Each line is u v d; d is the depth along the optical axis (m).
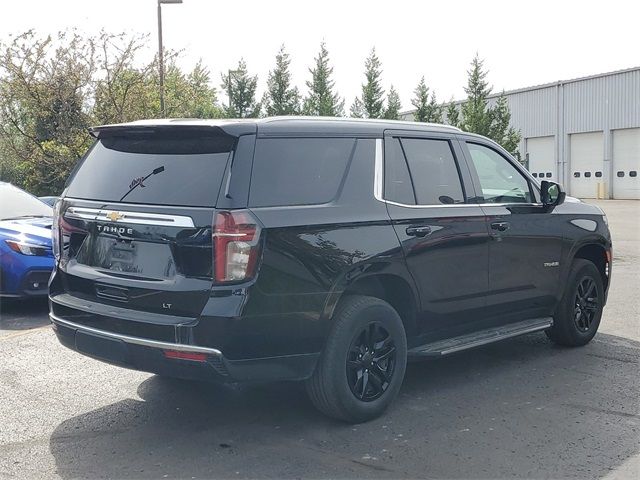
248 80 35.53
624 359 6.40
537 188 6.39
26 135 19.30
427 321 5.23
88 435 4.58
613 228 22.56
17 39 18.20
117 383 5.65
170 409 5.05
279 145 4.44
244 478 3.92
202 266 4.09
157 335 4.13
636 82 39.97
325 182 4.61
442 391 5.45
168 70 20.91
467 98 35.06
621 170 41.19
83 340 4.51
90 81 18.73
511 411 5.00
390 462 4.12
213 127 4.26
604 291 7.07
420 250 5.03
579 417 4.87
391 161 5.08
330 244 4.45
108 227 4.50
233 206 4.09
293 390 5.46
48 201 10.45
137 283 4.29
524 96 46.34
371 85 32.69
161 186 4.38
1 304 8.88
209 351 4.00
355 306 4.62
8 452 4.31
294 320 4.26
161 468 4.06
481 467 4.05
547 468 4.04
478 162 5.87
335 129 4.80
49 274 8.17
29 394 5.39
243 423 4.77
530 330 5.97
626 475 3.96
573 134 43.69
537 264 6.15
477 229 5.52
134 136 4.72
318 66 33.62
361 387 4.71
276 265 4.17
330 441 4.44
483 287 5.61
